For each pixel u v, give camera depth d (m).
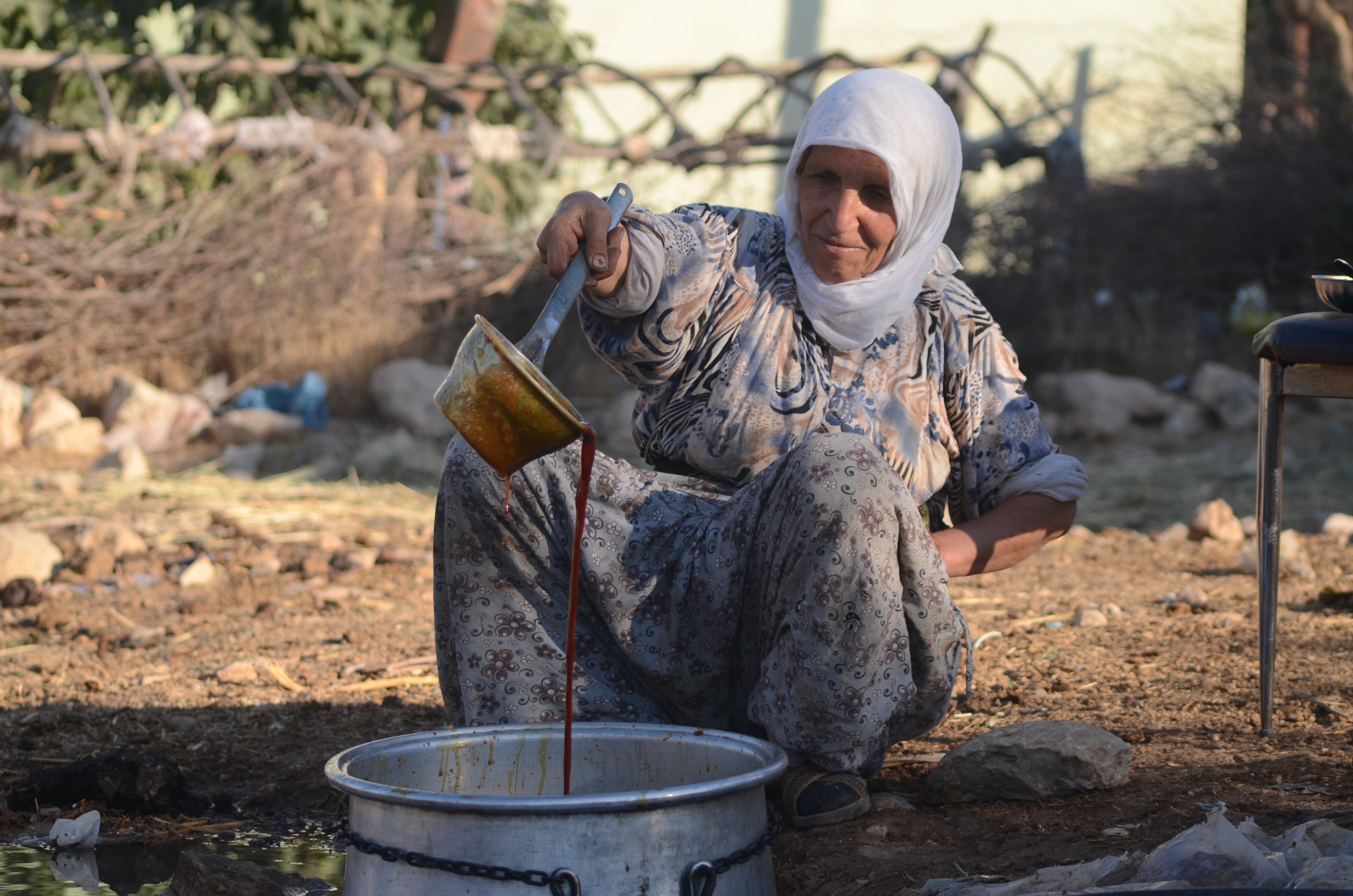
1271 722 2.35
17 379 7.82
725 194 9.51
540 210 10.32
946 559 2.07
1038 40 11.09
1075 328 8.77
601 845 1.51
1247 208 8.91
